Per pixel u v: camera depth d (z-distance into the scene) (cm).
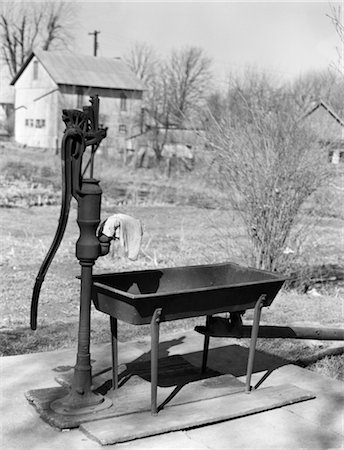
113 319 466
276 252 899
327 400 483
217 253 1162
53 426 418
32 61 4212
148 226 1577
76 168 428
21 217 1647
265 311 795
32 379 500
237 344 619
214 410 443
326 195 948
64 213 432
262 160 870
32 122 4228
